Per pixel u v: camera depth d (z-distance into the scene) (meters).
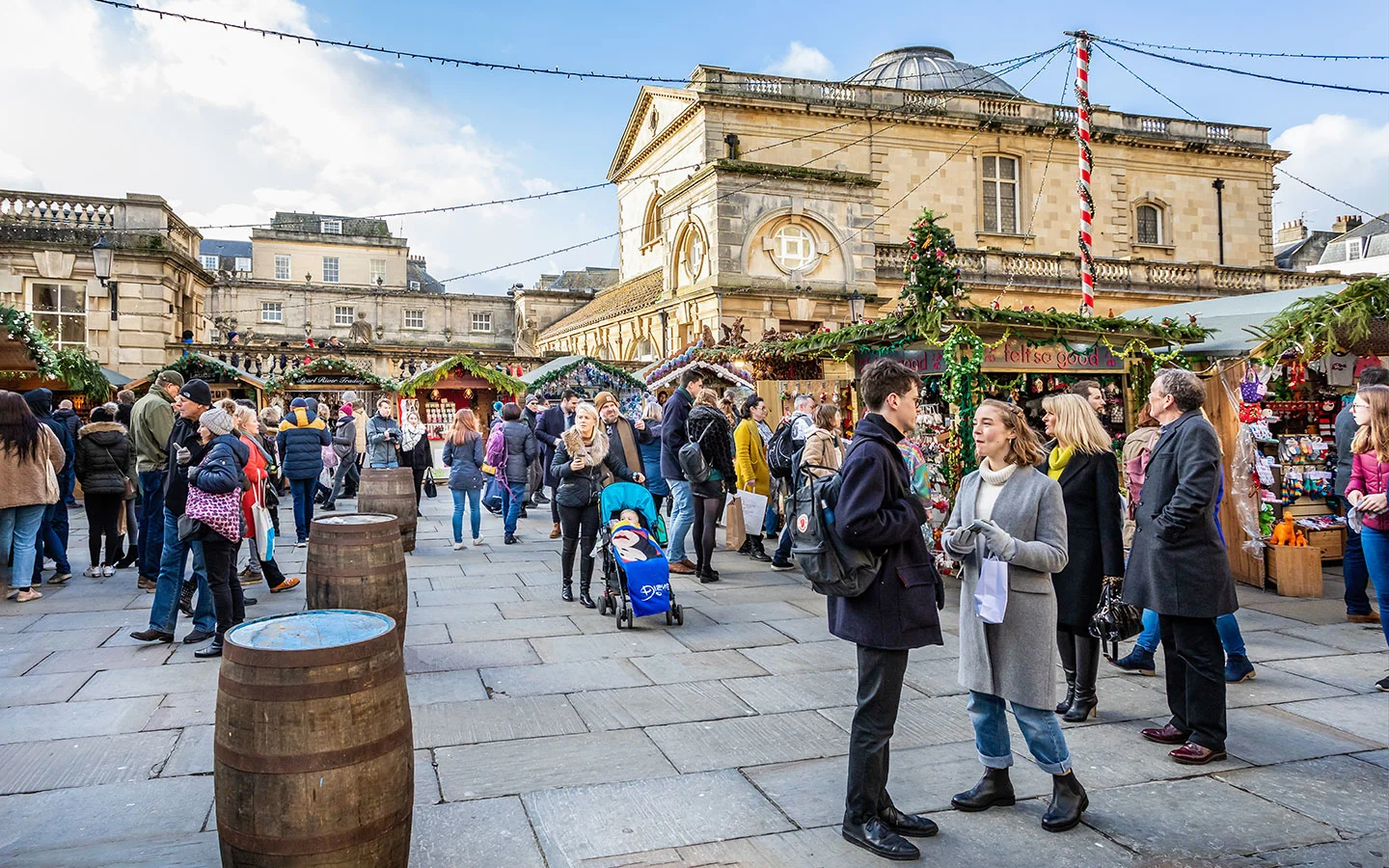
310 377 19.70
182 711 5.23
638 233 34.75
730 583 9.07
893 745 4.76
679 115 29.64
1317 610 7.74
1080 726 5.07
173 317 22.69
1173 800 4.09
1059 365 9.78
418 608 7.96
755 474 10.85
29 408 8.30
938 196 31.30
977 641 3.89
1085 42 13.69
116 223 21.50
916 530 3.58
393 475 10.29
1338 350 9.34
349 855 2.93
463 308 45.44
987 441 3.94
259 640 3.04
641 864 3.51
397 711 3.13
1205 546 4.54
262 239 50.03
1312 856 3.59
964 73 35.19
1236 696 5.55
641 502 7.54
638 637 6.98
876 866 3.51
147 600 8.23
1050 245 33.00
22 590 8.12
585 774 4.36
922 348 9.75
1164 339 9.77
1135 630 4.89
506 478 11.68
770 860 3.55
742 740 4.82
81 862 3.52
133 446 10.73
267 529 8.23
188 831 3.79
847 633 3.60
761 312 23.97
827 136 30.03
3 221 20.61
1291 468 9.54
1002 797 4.01
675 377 15.84
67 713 5.19
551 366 21.06
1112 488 4.98
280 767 2.88
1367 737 4.86
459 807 3.98
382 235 54.31
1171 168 35.00
